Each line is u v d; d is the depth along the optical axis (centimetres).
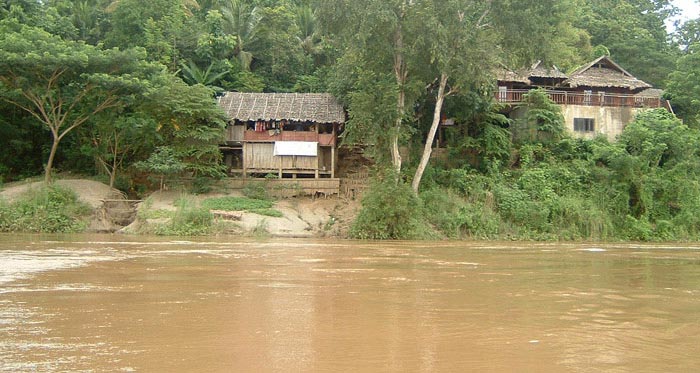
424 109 3491
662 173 3366
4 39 2716
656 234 3158
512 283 1069
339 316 714
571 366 496
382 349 548
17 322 657
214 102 3155
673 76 4131
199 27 4078
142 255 1530
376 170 2952
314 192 3139
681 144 3400
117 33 3853
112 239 2211
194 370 468
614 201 3259
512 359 517
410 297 875
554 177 3338
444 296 891
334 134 3275
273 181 3144
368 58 2808
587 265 1484
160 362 491
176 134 3036
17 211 2672
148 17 3962
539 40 2745
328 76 3969
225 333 608
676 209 3328
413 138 3494
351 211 2975
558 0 2777
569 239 3000
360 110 2766
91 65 2791
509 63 2859
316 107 3341
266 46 4309
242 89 3947
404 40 2770
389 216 2678
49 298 827
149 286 957
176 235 2592
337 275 1155
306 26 4638
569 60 4609
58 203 2756
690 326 680
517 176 3366
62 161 3478
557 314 748
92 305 772
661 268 1434
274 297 855
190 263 1338
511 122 3644
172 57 3888
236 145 3322
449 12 2609
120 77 2747
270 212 2864
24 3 3378
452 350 548
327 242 2331
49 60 2617
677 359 525
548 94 3781
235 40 4081
